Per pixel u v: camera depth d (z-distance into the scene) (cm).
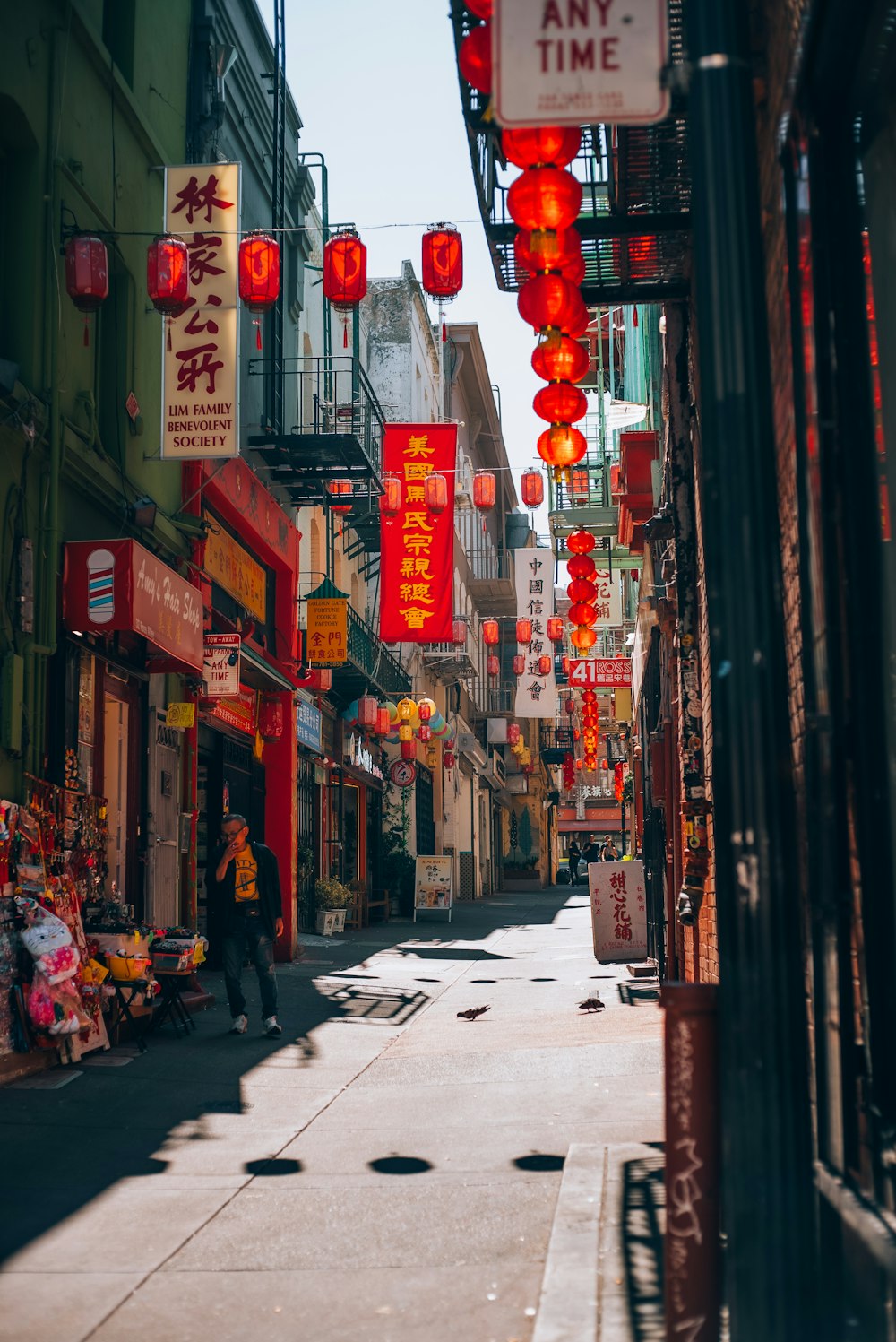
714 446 277
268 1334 399
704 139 285
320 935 2178
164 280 998
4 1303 429
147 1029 1043
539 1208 524
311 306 2144
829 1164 378
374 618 2794
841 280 392
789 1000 263
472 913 3303
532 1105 735
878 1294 310
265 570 1766
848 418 389
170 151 1320
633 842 2697
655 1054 875
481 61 482
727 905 271
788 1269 260
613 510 1903
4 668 864
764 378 276
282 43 1691
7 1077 815
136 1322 410
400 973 1619
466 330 4284
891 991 354
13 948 828
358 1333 397
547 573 3850
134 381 1182
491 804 5291
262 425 1658
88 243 936
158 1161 629
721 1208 303
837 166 395
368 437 2000
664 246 818
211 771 1587
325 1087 833
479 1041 1011
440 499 1989
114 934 962
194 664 1151
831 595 379
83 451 1022
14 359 938
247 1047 991
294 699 1834
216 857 1570
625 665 3506
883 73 356
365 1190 565
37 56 966
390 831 3086
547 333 579
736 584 272
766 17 478
